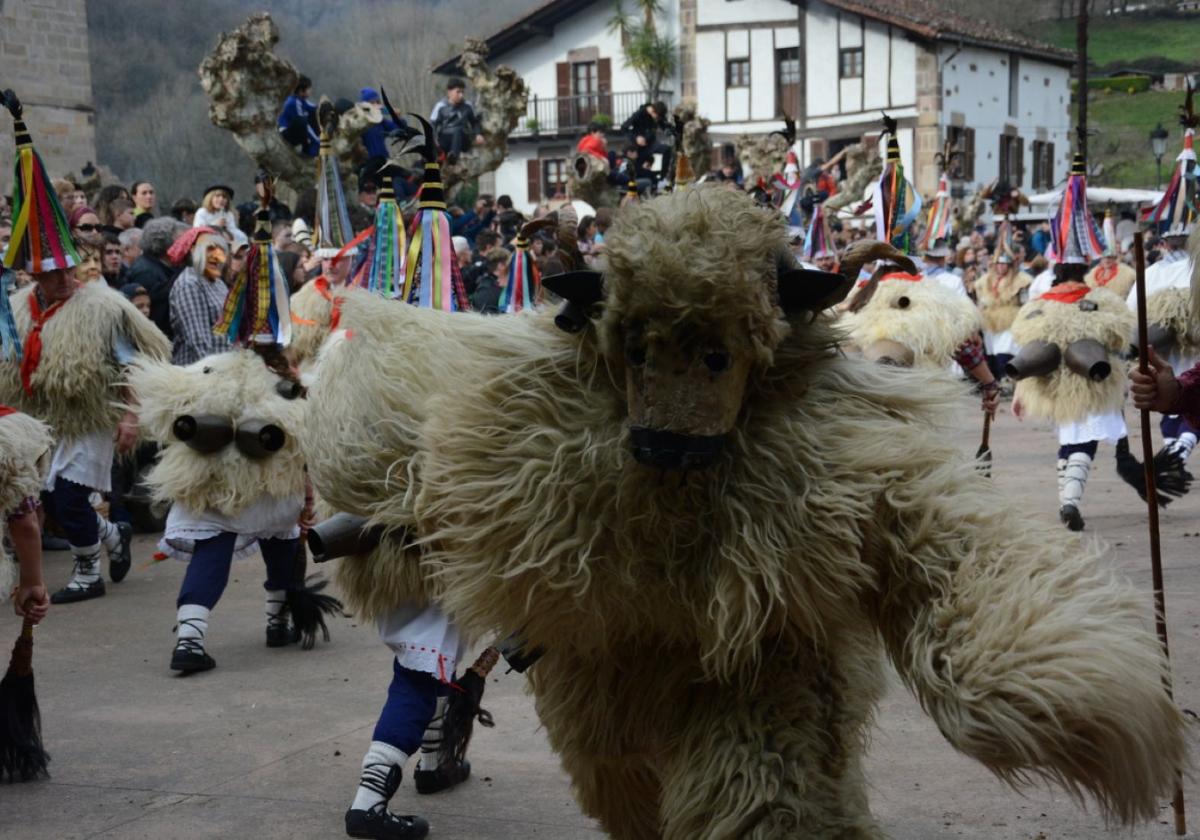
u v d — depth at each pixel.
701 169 19.58
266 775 5.42
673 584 3.29
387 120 16.86
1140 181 51.12
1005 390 20.28
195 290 10.12
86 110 32.81
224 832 4.82
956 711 3.09
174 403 6.79
